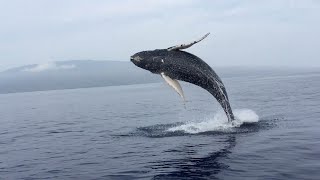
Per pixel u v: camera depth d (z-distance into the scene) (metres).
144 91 101.44
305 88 61.41
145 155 16.44
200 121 26.94
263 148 16.23
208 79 20.14
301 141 17.31
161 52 19.78
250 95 52.97
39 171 14.95
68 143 21.62
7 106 72.00
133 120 30.81
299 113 28.31
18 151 19.98
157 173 13.40
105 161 15.87
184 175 12.90
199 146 17.45
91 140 21.98
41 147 20.89
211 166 13.84
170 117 31.45
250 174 12.53
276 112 29.70
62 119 37.22
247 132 20.33
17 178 14.08
